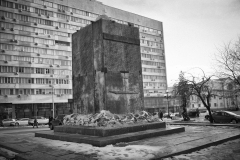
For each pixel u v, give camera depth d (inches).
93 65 397.7
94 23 408.8
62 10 1875.0
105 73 381.7
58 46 1844.2
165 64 2682.1
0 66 1584.6
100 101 378.0
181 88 1039.0
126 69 415.8
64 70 1860.2
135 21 2458.2
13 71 1631.4
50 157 239.9
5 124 1245.7
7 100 1589.6
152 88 2513.5
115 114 375.2
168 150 256.5
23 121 1310.3
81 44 434.3
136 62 435.5
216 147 295.7
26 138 414.3
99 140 289.7
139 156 232.7
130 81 417.7
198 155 250.2
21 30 1679.4
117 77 398.0
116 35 410.9
